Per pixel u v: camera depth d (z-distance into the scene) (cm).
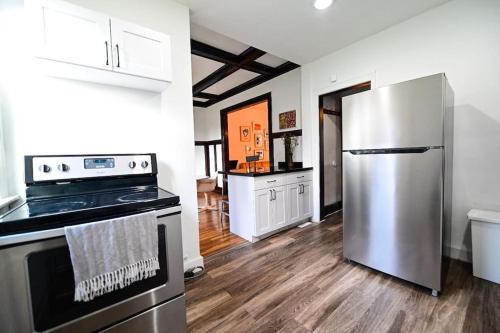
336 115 397
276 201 295
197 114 657
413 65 226
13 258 85
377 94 183
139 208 114
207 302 164
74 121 154
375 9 209
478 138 194
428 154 160
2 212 105
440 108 153
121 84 166
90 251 95
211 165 668
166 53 160
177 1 192
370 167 192
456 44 200
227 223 359
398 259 180
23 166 136
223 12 208
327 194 382
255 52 313
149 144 185
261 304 160
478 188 196
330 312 150
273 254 241
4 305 85
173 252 126
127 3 169
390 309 150
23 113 138
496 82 183
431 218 161
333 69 299
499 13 180
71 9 122
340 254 236
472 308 147
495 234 170
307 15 215
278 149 411
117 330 108
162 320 123
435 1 201
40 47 114
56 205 110
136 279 109
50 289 93
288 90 387
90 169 144
